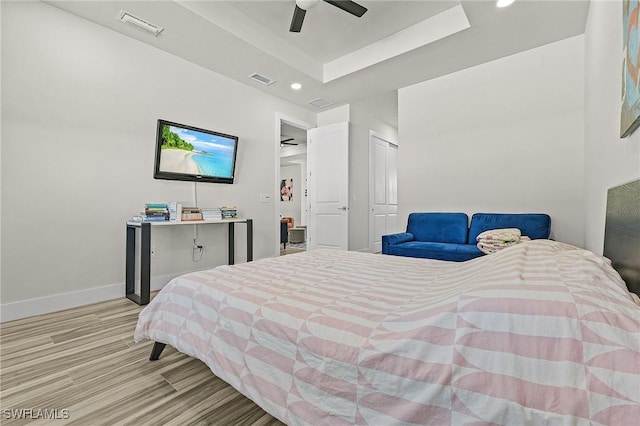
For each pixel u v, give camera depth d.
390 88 4.00
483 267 1.17
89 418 1.14
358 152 4.93
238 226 3.79
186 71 3.21
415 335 0.77
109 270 2.66
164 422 1.12
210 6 2.56
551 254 1.12
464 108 3.49
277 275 1.49
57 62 2.37
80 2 2.30
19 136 2.20
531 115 3.07
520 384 0.64
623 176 1.37
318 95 4.26
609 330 0.62
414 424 0.72
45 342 1.80
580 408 0.58
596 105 2.06
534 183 3.06
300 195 9.16
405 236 3.42
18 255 2.20
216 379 1.41
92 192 2.56
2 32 2.12
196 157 3.26
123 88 2.74
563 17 2.50
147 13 2.44
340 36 3.19
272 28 3.06
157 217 2.77
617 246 1.19
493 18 2.52
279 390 0.94
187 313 1.34
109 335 1.91
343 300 1.09
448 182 3.62
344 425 0.80
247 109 3.88
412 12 2.80
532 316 0.68
